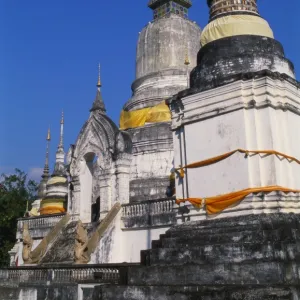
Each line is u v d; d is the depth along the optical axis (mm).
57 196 45531
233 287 8820
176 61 46188
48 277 23547
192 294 9211
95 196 37406
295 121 12305
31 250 33188
